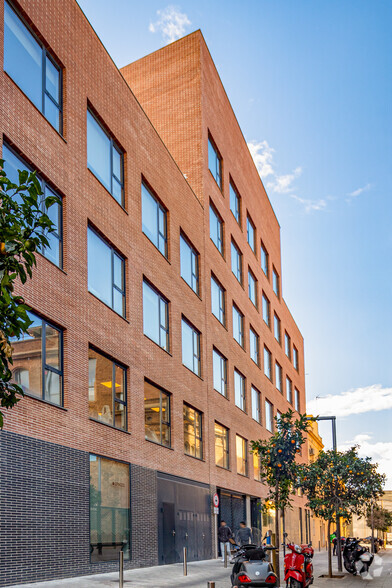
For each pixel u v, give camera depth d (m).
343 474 27.17
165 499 25.70
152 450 24.77
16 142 16.56
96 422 19.95
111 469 20.97
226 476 35.50
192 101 35.69
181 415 28.66
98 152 22.28
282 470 22.45
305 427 22.56
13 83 16.59
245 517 40.28
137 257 24.73
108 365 21.56
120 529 21.23
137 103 26.05
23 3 17.42
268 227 53.28
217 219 38.28
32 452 16.14
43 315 17.30
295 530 54.66
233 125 42.94
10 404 6.96
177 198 30.50
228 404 37.22
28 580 15.41
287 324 60.56
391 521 104.81
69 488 17.81
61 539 17.12
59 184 18.80
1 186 6.86
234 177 42.38
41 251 17.62
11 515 15.01
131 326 23.55
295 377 62.97
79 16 21.05
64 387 18.23
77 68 20.66
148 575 20.34
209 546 31.09
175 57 36.56
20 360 16.17
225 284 38.31
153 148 27.67
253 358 45.38
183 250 31.38
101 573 19.44
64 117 19.73
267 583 15.62
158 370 26.12
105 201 22.09
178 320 29.33
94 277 21.00
